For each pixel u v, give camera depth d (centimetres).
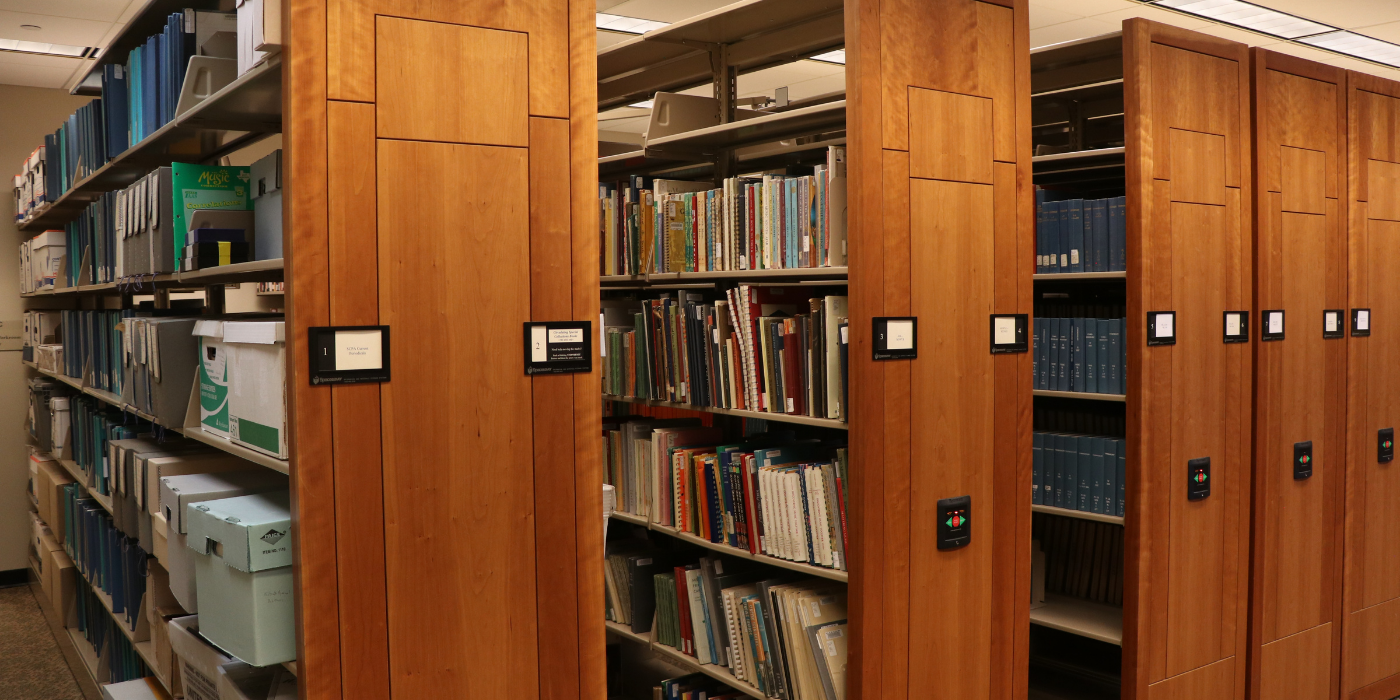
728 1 525
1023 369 271
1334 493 357
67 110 645
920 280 247
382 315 171
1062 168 333
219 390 233
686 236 326
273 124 264
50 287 490
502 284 184
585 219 193
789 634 280
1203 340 306
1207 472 308
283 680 204
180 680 294
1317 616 352
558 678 194
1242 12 557
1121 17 571
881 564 243
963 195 255
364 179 169
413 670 177
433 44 175
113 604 368
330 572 168
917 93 244
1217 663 315
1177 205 296
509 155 184
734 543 306
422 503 177
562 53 189
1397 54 656
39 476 513
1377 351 373
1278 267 329
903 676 248
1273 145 325
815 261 274
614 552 371
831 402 264
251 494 225
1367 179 363
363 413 170
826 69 664
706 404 315
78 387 419
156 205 278
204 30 278
